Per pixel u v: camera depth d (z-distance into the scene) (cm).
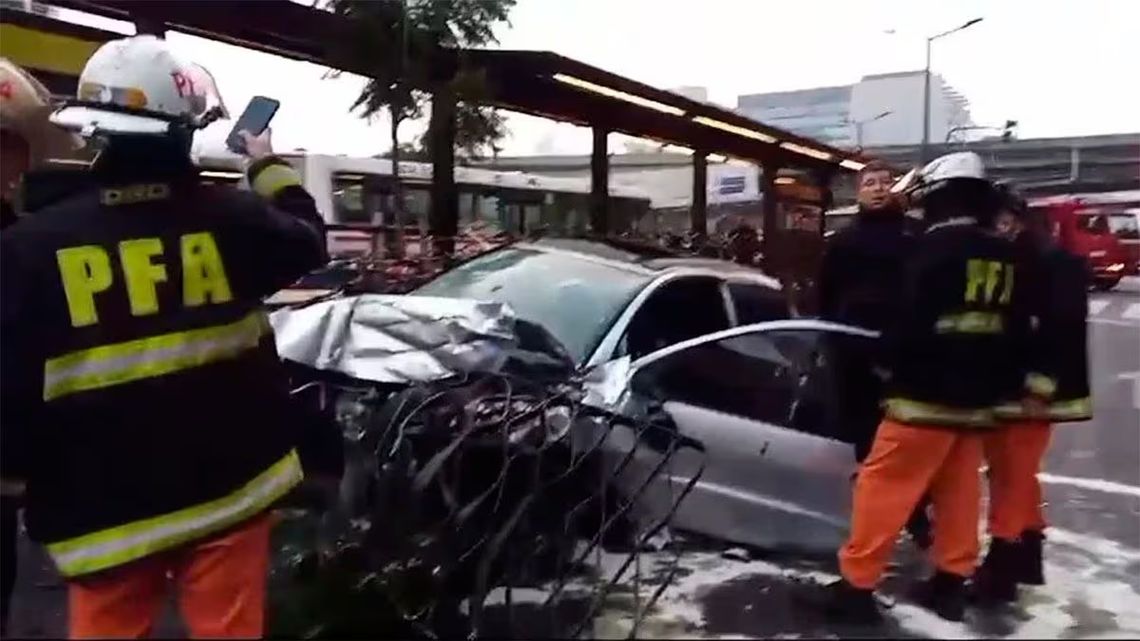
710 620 406
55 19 1316
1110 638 402
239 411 262
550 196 2264
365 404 379
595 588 405
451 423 373
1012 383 446
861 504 434
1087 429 891
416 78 1148
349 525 356
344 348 402
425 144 1250
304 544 350
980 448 451
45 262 247
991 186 453
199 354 256
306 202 294
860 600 428
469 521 369
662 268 573
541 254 604
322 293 604
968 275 429
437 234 1252
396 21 1125
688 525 468
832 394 512
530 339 467
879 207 522
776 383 506
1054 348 467
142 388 250
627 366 468
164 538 252
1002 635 418
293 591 346
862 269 519
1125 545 563
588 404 410
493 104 1245
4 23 1245
